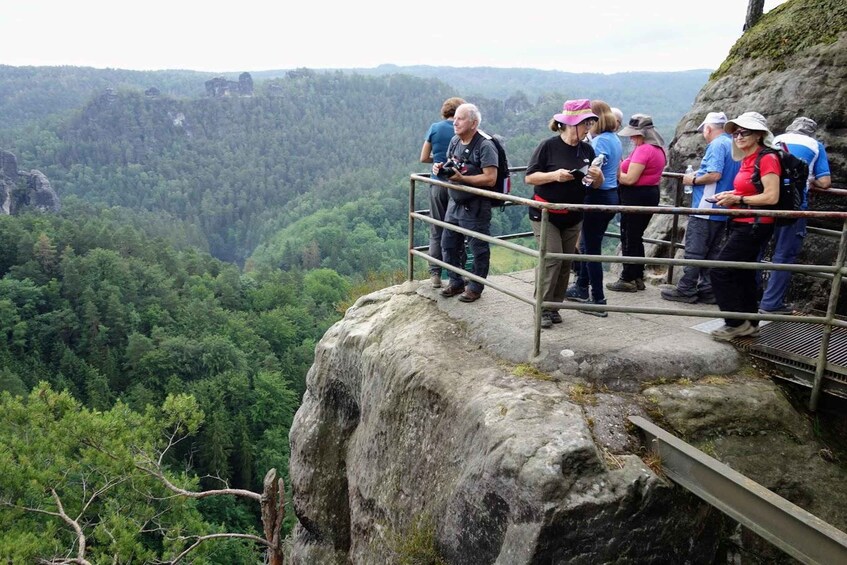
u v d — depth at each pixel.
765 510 3.65
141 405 44.91
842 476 4.48
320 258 122.88
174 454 37.41
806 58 7.54
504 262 89.19
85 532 10.59
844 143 6.88
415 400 5.55
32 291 62.59
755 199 5.05
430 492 5.17
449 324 6.20
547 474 3.95
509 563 4.02
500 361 5.37
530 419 4.41
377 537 5.87
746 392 4.84
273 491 8.36
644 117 6.36
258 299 76.81
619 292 7.16
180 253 92.94
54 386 48.06
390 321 6.76
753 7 9.04
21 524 9.27
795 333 5.52
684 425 4.57
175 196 192.38
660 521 4.07
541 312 5.08
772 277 5.99
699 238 6.54
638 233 6.90
